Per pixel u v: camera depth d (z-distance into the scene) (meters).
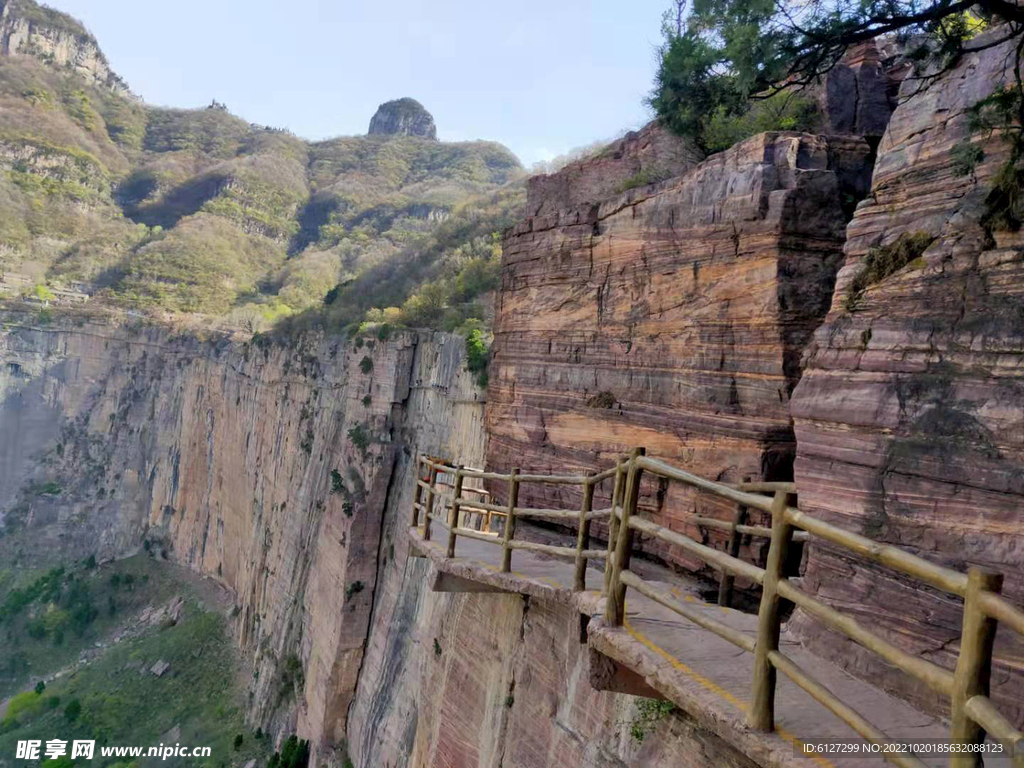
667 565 10.93
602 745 9.15
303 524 44.34
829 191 9.91
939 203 7.25
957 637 5.90
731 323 10.48
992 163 6.77
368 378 39.22
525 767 10.82
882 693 6.05
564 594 8.30
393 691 30.31
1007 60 6.91
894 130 7.94
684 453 11.01
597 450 12.75
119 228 148.88
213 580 66.50
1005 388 6.02
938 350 6.59
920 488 6.43
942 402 6.42
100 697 53.72
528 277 15.16
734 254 10.53
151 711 51.19
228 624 57.41
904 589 6.36
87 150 169.12
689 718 7.40
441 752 13.64
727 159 10.91
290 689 41.31
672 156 14.30
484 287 44.38
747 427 10.03
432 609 28.14
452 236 67.88
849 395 7.18
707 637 6.34
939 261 6.82
